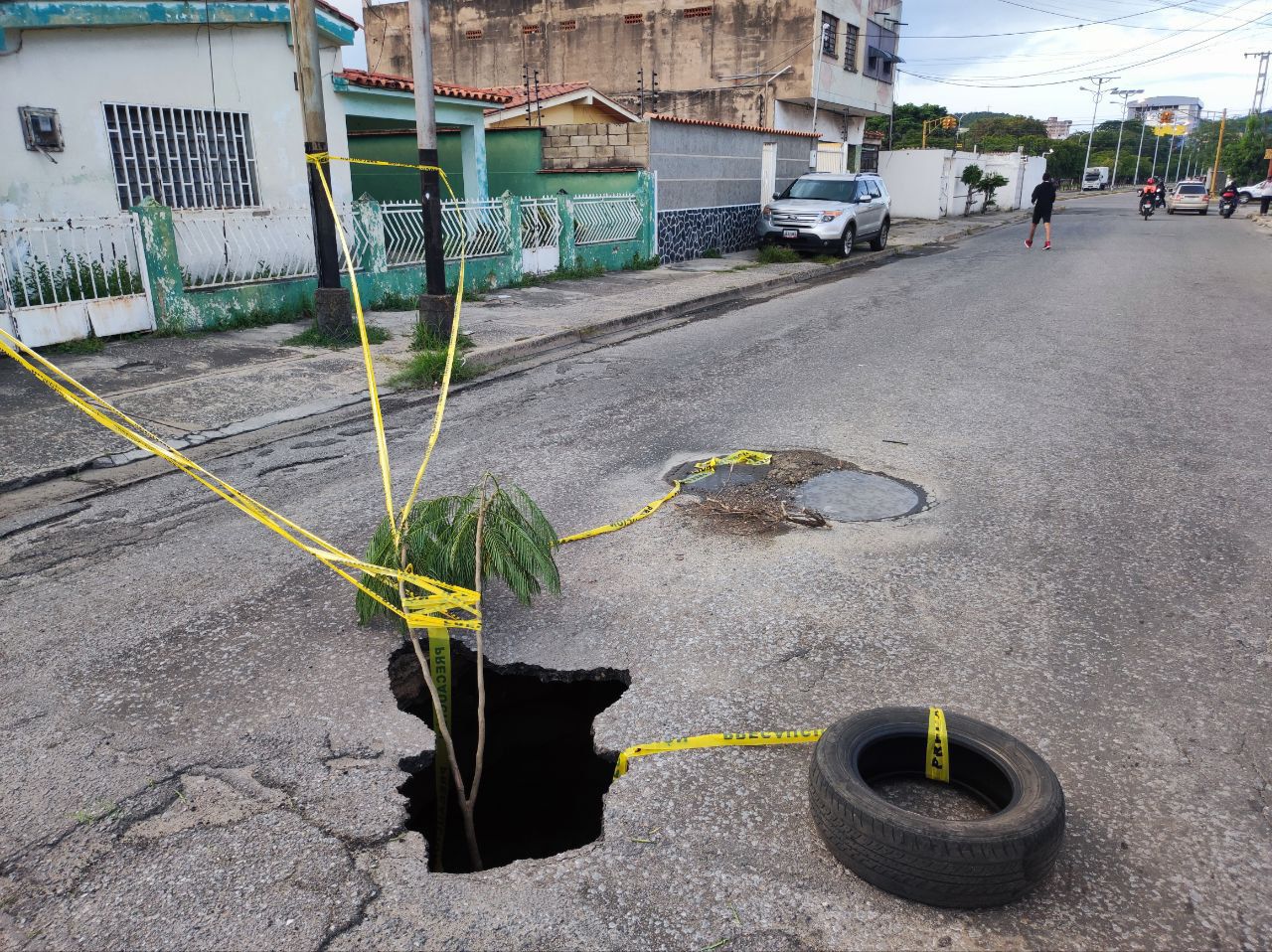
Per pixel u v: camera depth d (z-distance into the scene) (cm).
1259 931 227
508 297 1262
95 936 225
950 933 226
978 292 1379
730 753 295
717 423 674
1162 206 4009
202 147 1089
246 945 222
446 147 1723
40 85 920
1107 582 414
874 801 238
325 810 270
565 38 2795
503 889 240
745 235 2070
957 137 6731
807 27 2491
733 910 232
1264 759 291
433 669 339
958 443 621
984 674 339
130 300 894
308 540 466
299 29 837
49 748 300
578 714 356
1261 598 398
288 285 1048
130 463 593
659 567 431
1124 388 775
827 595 402
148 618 388
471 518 342
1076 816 266
